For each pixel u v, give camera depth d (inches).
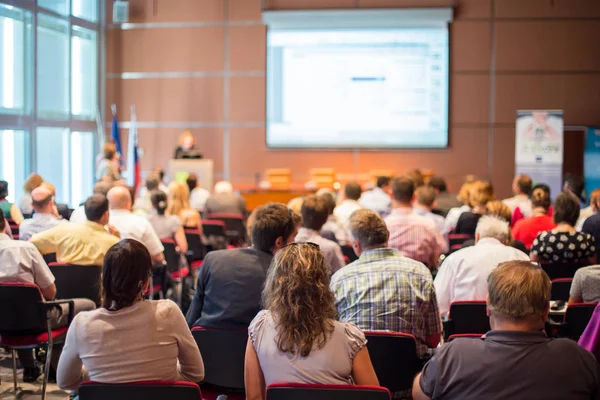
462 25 448.1
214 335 125.4
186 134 443.8
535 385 82.4
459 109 451.5
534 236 229.1
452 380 84.4
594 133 431.2
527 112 424.5
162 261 220.1
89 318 103.1
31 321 158.6
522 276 85.3
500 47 447.8
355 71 453.1
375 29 449.1
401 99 451.8
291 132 461.7
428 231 200.2
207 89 469.4
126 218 215.3
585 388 82.6
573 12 443.2
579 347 84.7
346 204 268.8
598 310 107.8
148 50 472.7
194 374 109.9
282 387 86.7
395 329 128.8
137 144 473.7
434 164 454.3
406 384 122.3
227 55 466.3
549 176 425.1
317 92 457.1
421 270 131.8
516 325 85.5
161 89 472.7
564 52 445.4
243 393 127.5
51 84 418.9
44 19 409.1
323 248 168.9
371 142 455.5
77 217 229.8
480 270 155.7
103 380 101.5
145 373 102.4
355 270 132.3
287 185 441.7
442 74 448.8
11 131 381.1
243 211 345.4
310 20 449.7
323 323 93.2
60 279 177.0
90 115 472.7
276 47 458.0
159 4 470.6
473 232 249.4
